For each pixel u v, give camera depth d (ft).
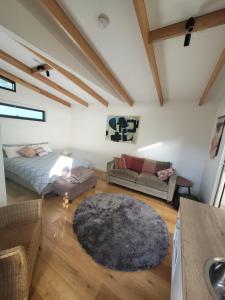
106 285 4.52
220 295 2.25
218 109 10.10
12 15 4.71
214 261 2.36
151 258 5.56
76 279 4.60
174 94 10.71
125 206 8.94
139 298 4.27
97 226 6.97
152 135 12.82
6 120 11.62
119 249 5.82
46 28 5.71
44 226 6.73
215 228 3.11
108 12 4.85
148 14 4.71
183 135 11.67
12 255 2.88
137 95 11.70
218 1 4.05
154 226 7.38
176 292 3.01
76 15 5.13
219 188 7.77
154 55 6.32
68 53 6.79
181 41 5.68
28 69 9.87
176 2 4.27
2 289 3.04
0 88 10.91
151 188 10.33
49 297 4.06
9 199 8.71
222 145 7.79
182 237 2.81
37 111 14.03
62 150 17.04
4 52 8.40
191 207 3.83
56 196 9.32
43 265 4.92
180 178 11.14
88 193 10.23
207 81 8.18
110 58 7.30
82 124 16.46
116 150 14.67
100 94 12.23
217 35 5.18
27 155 11.56
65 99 15.56
